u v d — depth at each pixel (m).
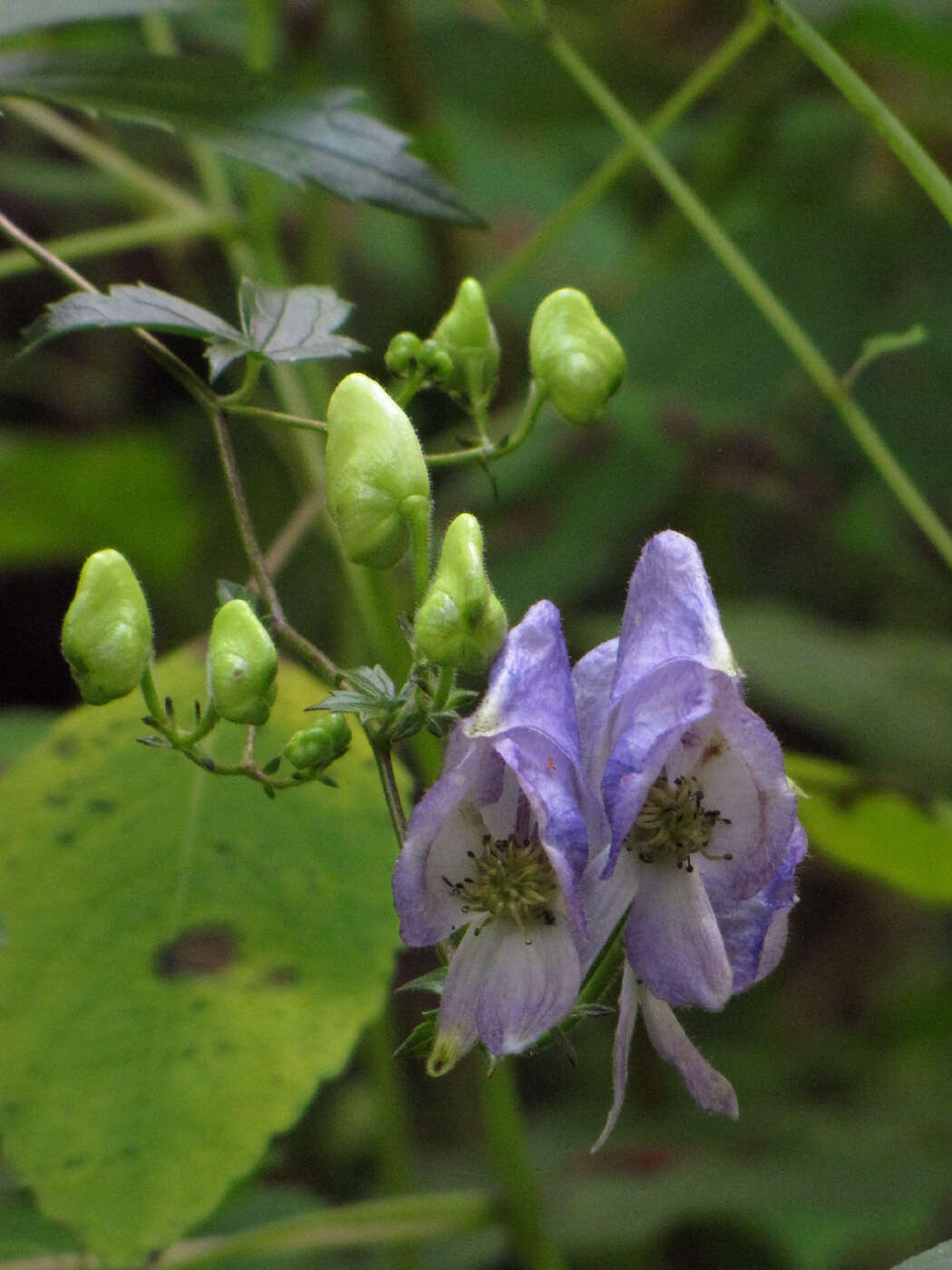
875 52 0.56
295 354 0.33
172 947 0.35
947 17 0.53
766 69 0.63
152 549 0.59
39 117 0.42
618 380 0.33
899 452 0.53
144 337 0.33
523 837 0.30
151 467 0.55
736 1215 0.48
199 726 0.31
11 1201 0.43
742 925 0.30
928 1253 0.30
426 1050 0.30
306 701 0.37
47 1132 0.34
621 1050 0.30
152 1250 0.33
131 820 0.36
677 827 0.30
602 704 0.31
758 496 0.53
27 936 0.35
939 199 0.37
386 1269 0.48
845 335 0.53
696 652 0.30
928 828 0.39
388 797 0.30
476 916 0.30
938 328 0.53
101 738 0.37
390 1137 0.46
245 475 0.64
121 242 0.41
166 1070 0.34
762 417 0.52
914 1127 0.51
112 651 0.30
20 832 0.36
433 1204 0.40
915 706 0.51
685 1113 0.54
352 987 0.35
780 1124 0.52
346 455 0.30
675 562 0.30
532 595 0.52
